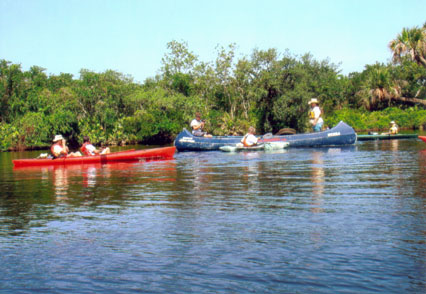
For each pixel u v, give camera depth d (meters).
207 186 7.59
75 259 3.74
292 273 3.24
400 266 3.29
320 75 41.53
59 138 13.92
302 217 4.88
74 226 4.91
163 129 34.12
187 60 42.97
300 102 36.50
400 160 11.12
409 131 36.25
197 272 3.34
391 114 43.31
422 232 4.11
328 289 2.95
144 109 36.91
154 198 6.53
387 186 6.83
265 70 37.56
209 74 40.53
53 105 34.72
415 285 2.96
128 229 4.66
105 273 3.39
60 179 9.68
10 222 5.23
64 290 3.11
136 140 34.75
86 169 11.88
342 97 44.44
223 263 3.50
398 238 3.95
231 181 8.13
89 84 35.75
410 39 38.12
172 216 5.20
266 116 38.34
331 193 6.36
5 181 9.73
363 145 18.38
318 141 18.39
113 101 35.81
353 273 3.20
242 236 4.21
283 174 8.95
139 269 3.45
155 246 4.00
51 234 4.60
